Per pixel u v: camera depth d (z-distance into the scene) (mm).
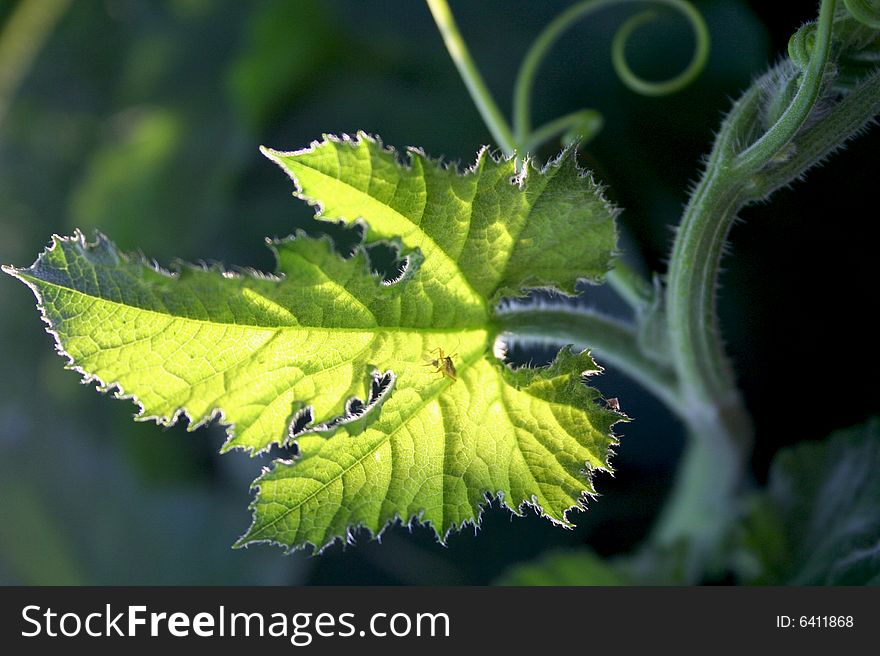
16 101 535
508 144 316
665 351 291
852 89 255
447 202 246
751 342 381
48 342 522
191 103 497
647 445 395
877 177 362
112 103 525
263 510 251
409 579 416
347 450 253
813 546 325
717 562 338
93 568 485
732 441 314
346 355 250
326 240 240
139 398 240
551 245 255
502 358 264
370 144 239
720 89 391
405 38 443
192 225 472
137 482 488
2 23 525
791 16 378
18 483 506
